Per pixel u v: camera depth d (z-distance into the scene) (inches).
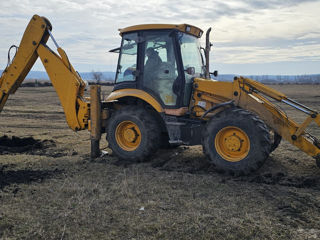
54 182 194.7
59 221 142.3
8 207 157.5
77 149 286.8
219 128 207.2
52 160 245.4
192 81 241.1
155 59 237.8
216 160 209.0
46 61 261.7
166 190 179.5
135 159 237.3
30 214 149.6
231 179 199.3
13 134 362.9
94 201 163.9
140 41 238.7
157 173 212.7
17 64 266.5
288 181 193.8
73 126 262.8
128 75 249.8
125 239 127.3
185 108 235.6
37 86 1390.3
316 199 166.1
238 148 204.5
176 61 230.7
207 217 144.6
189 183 191.3
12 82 270.1
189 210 152.6
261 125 197.0
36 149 287.1
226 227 135.4
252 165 197.3
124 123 242.4
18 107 642.8
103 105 261.4
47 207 157.2
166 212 150.9
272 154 259.0
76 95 257.3
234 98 219.5
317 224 138.8
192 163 236.8
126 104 265.1
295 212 151.2
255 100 211.9
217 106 214.1
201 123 232.8
